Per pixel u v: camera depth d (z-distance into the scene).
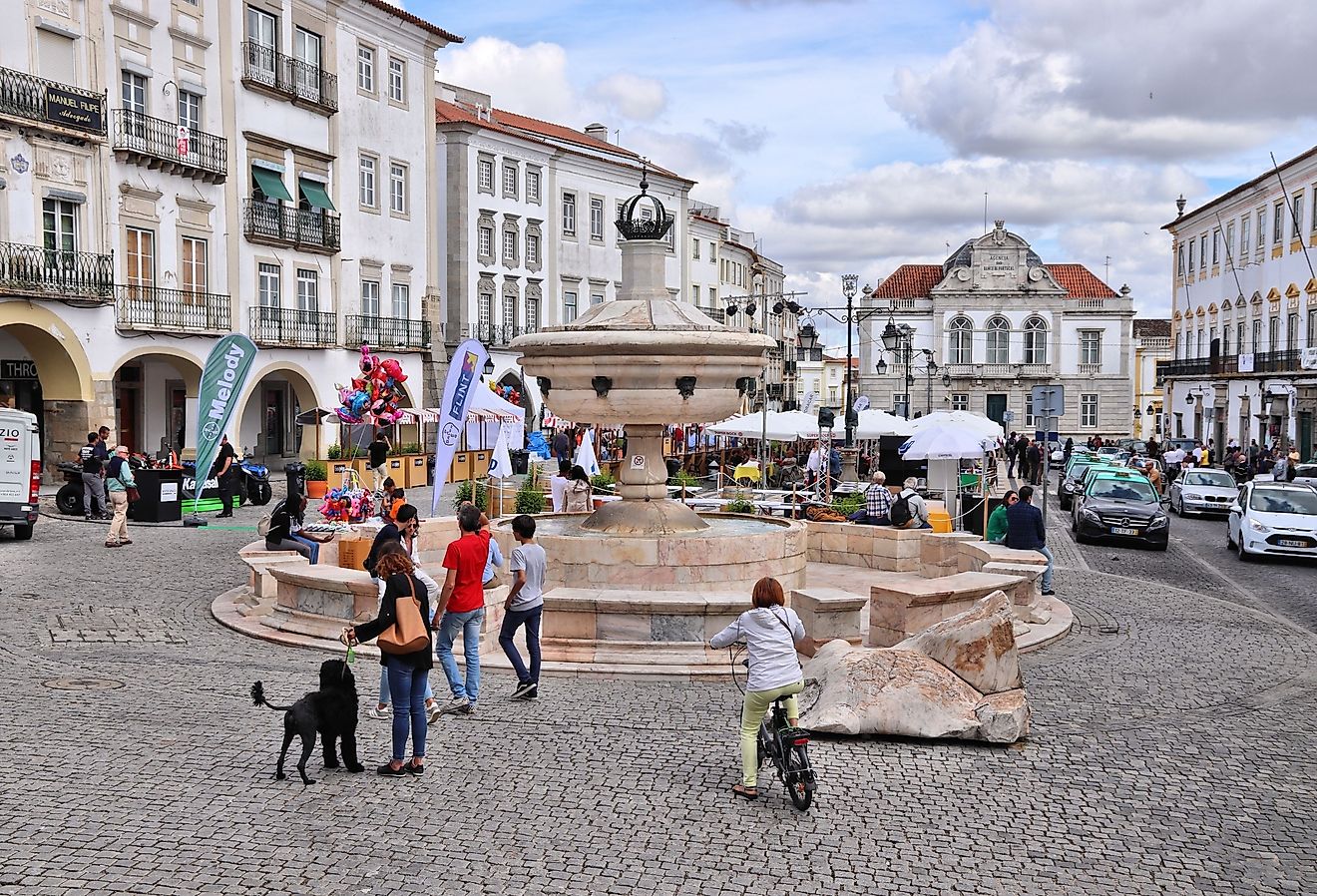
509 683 10.84
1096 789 8.32
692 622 11.62
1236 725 10.10
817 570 17.69
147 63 31.36
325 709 8.04
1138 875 6.85
